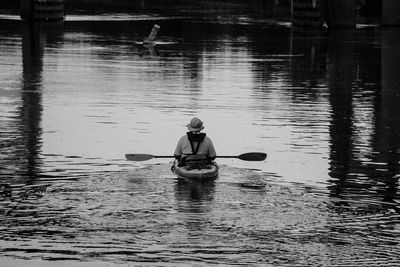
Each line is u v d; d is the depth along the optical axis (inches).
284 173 1206.3
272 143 1421.0
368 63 2664.9
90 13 5032.0
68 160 1272.1
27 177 1162.6
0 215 986.7
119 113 1681.8
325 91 2048.5
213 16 5009.8
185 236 923.4
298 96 1957.4
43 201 1041.5
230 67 2509.8
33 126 1537.9
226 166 1240.2
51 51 2881.4
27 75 2250.2
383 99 1927.9
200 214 991.6
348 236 930.7
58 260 856.3
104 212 997.8
